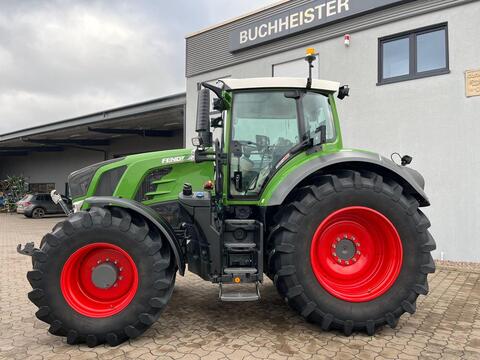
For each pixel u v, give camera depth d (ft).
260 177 14.08
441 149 24.53
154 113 47.44
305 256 12.34
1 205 89.30
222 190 13.85
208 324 13.56
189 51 39.04
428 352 11.34
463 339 12.28
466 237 23.70
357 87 27.89
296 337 12.39
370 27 27.22
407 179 12.87
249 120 14.17
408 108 25.75
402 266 12.53
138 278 11.91
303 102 14.28
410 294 12.48
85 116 55.88
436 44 24.99
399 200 12.60
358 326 12.38
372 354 11.18
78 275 12.32
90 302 12.25
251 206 14.20
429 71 25.16
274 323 13.64
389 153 26.50
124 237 11.94
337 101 28.71
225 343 11.94
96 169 15.25
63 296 11.78
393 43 26.73
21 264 25.94
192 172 15.16
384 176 13.42
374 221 12.83
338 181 12.59
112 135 68.90
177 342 12.05
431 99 24.85
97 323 11.71
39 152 93.20
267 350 11.42
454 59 24.00
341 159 12.84
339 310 12.30
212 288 18.26
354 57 28.02
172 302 16.07
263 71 33.24
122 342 12.05
